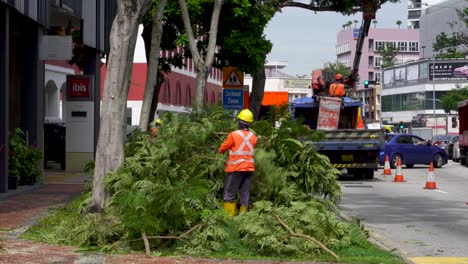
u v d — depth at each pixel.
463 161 63.91
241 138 19.41
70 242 16.53
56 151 48.50
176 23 42.19
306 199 19.89
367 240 17.69
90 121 44.75
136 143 21.72
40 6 33.47
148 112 26.64
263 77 48.25
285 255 15.92
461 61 180.88
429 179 37.50
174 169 19.36
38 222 19.38
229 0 41.22
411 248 18.52
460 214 26.05
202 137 21.03
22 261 14.02
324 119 42.94
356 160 42.03
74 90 44.53
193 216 16.52
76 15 39.47
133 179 19.09
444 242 19.56
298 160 20.30
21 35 35.22
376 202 30.22
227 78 39.62
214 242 16.08
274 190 19.86
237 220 17.02
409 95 194.75
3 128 29.50
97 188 19.58
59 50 34.16
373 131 41.38
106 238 16.27
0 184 29.50
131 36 19.77
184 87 88.94
